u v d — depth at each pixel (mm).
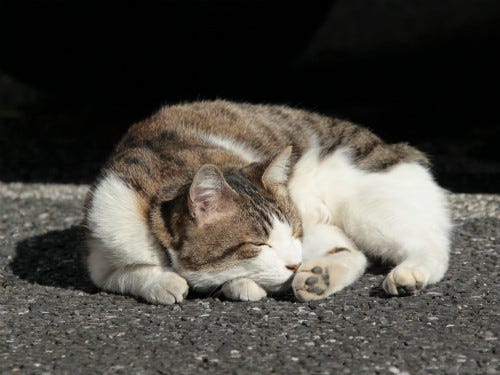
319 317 6027
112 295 6773
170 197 6402
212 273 6242
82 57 16031
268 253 6227
